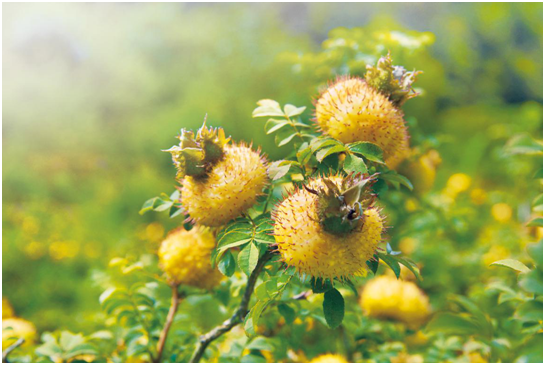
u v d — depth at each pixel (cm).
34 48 168
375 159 38
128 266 47
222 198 38
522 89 184
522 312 42
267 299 38
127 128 157
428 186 59
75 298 97
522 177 98
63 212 128
